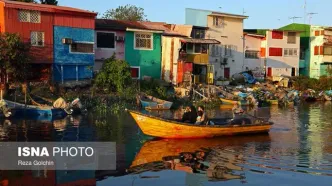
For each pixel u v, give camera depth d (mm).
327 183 11141
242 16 45625
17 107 23281
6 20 28125
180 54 37344
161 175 11625
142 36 37281
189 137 16875
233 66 46125
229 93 35656
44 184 10617
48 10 29891
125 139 16750
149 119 16484
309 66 53469
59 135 17359
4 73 27328
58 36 30938
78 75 32531
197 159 13562
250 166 12781
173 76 37469
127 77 31406
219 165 12852
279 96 37531
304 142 16906
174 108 29984
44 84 28812
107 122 21500
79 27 32156
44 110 23688
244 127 17984
